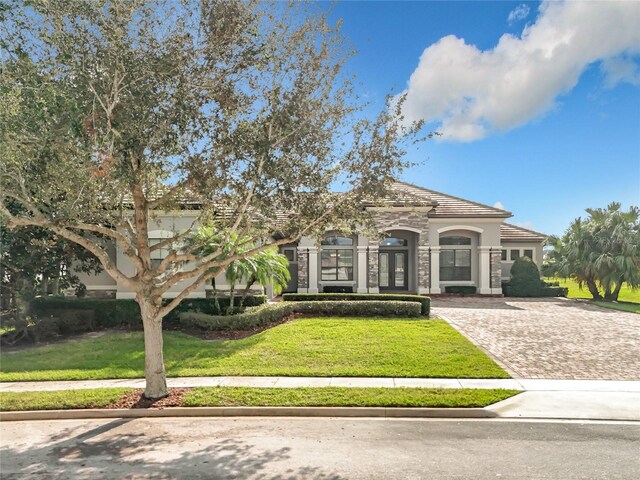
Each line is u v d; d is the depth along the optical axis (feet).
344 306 58.65
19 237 49.73
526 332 49.90
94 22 23.58
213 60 26.05
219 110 26.58
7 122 22.72
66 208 25.30
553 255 109.29
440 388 29.84
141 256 29.01
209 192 26.61
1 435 23.49
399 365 36.04
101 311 56.13
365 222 29.25
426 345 42.39
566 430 23.17
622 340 45.75
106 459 19.94
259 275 53.93
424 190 99.55
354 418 25.79
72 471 18.66
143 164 25.82
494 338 46.65
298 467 18.74
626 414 25.55
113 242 64.59
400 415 26.03
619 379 32.48
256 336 47.47
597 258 86.53
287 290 95.76
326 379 32.89
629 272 83.66
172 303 29.37
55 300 55.72
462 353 39.52
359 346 42.16
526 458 19.44
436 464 18.85
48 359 40.14
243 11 25.48
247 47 25.90
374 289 89.71
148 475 18.15
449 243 94.48
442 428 23.71
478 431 23.12
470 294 92.38
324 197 28.48
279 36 26.35
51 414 26.61
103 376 34.71
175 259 29.94
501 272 100.12
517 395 28.76
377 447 20.97
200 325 52.01
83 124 23.08
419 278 90.63
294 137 26.04
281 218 30.60
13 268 50.11
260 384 31.58
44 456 20.44
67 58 23.11
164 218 64.39
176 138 24.98
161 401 27.96
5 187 25.52
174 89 25.29
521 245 105.70
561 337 47.24
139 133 24.00
